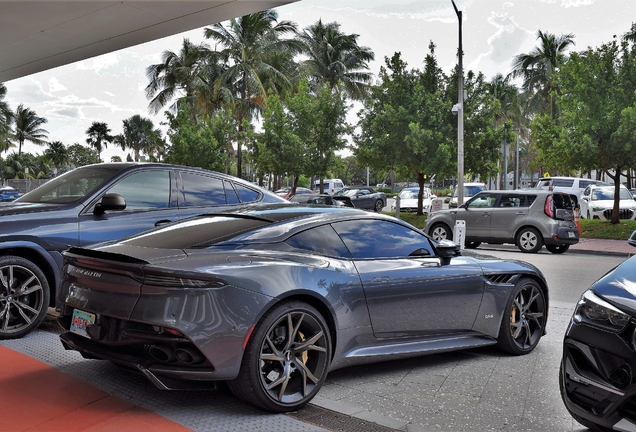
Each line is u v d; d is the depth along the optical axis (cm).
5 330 547
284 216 458
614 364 321
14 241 548
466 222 1666
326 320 420
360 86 4944
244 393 373
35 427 350
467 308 509
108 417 368
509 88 6084
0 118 7638
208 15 1283
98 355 386
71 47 1538
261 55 3962
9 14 1273
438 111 2550
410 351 473
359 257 458
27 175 8781
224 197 707
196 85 3841
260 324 375
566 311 765
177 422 363
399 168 2658
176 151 3409
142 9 1251
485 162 2647
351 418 385
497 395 443
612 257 1509
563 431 376
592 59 1983
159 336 357
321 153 3031
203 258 380
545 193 1562
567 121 2058
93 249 402
